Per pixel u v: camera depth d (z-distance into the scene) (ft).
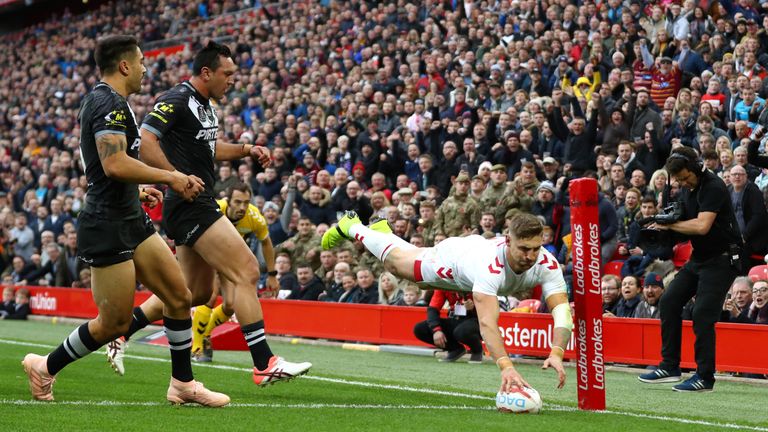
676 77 81.92
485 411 34.53
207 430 28.66
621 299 60.13
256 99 118.01
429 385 45.98
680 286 46.24
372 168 90.22
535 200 72.08
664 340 46.75
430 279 37.91
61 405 33.76
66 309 95.40
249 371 49.85
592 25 91.91
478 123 84.99
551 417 32.81
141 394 38.81
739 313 54.90
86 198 33.04
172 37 169.68
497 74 92.58
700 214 44.16
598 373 34.81
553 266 33.96
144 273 33.76
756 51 77.61
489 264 33.86
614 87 82.58
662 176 67.36
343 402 37.55
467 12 108.58
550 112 80.07
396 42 111.04
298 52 123.44
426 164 83.97
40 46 185.88
